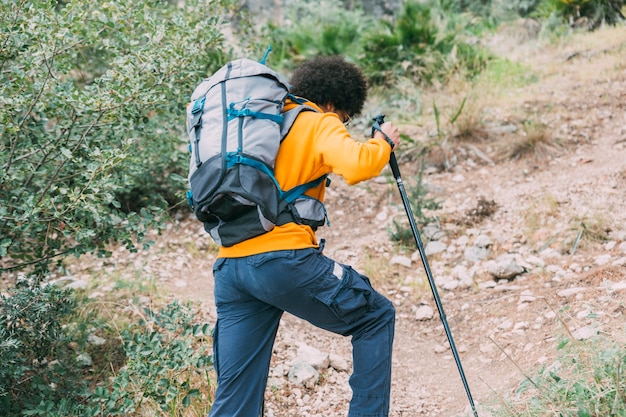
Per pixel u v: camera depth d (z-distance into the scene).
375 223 5.84
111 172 4.00
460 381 3.79
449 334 3.05
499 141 6.68
